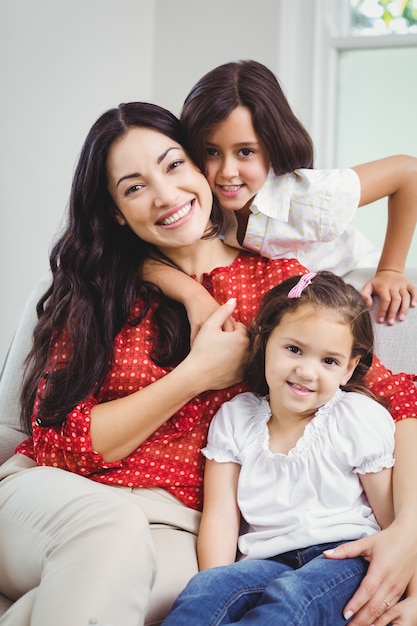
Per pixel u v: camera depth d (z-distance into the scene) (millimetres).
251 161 1789
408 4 3146
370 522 1484
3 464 1765
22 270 2842
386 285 1854
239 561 1479
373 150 3158
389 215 1948
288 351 1530
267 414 1597
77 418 1598
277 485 1523
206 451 1614
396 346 1777
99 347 1667
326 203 1824
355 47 3125
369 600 1354
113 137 1664
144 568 1320
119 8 3123
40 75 2826
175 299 1723
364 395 1561
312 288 1548
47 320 1757
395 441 1525
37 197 2873
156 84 3275
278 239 1832
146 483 1631
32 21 2770
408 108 3111
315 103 3127
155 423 1602
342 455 1491
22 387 1820
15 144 2752
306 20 3113
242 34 3133
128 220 1693
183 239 1680
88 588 1258
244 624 1249
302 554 1452
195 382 1602
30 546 1432
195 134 1724
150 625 1405
